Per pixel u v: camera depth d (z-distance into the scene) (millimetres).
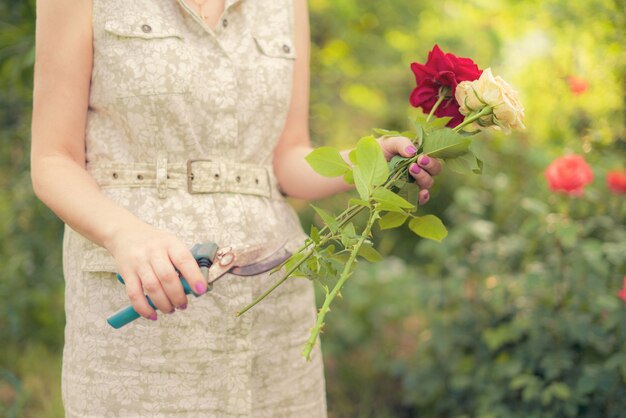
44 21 1224
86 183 1184
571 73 3562
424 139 1208
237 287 1292
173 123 1267
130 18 1250
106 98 1255
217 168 1301
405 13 5238
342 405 3521
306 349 1005
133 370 1247
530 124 3762
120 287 1255
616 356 2656
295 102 1484
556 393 2705
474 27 5062
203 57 1296
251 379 1330
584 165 2729
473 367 3076
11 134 3566
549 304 2908
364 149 1104
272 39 1380
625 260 2799
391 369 3379
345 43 5102
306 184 1447
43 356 3900
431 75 1314
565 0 3486
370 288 3781
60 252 3754
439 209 5230
